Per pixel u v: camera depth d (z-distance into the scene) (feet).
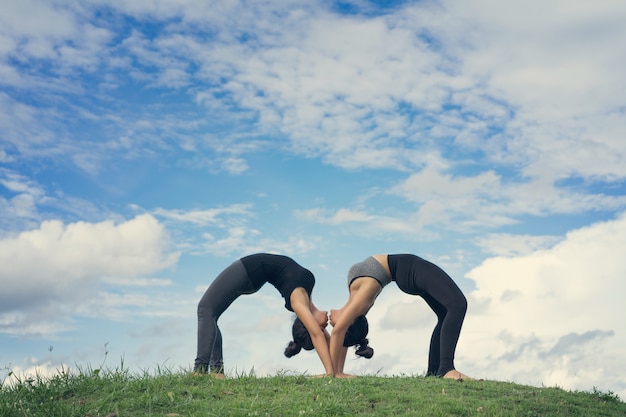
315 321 24.08
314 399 19.43
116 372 22.03
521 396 21.21
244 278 25.12
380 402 19.54
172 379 21.57
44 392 19.76
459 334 24.88
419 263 25.61
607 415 19.99
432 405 18.92
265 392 20.30
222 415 17.61
